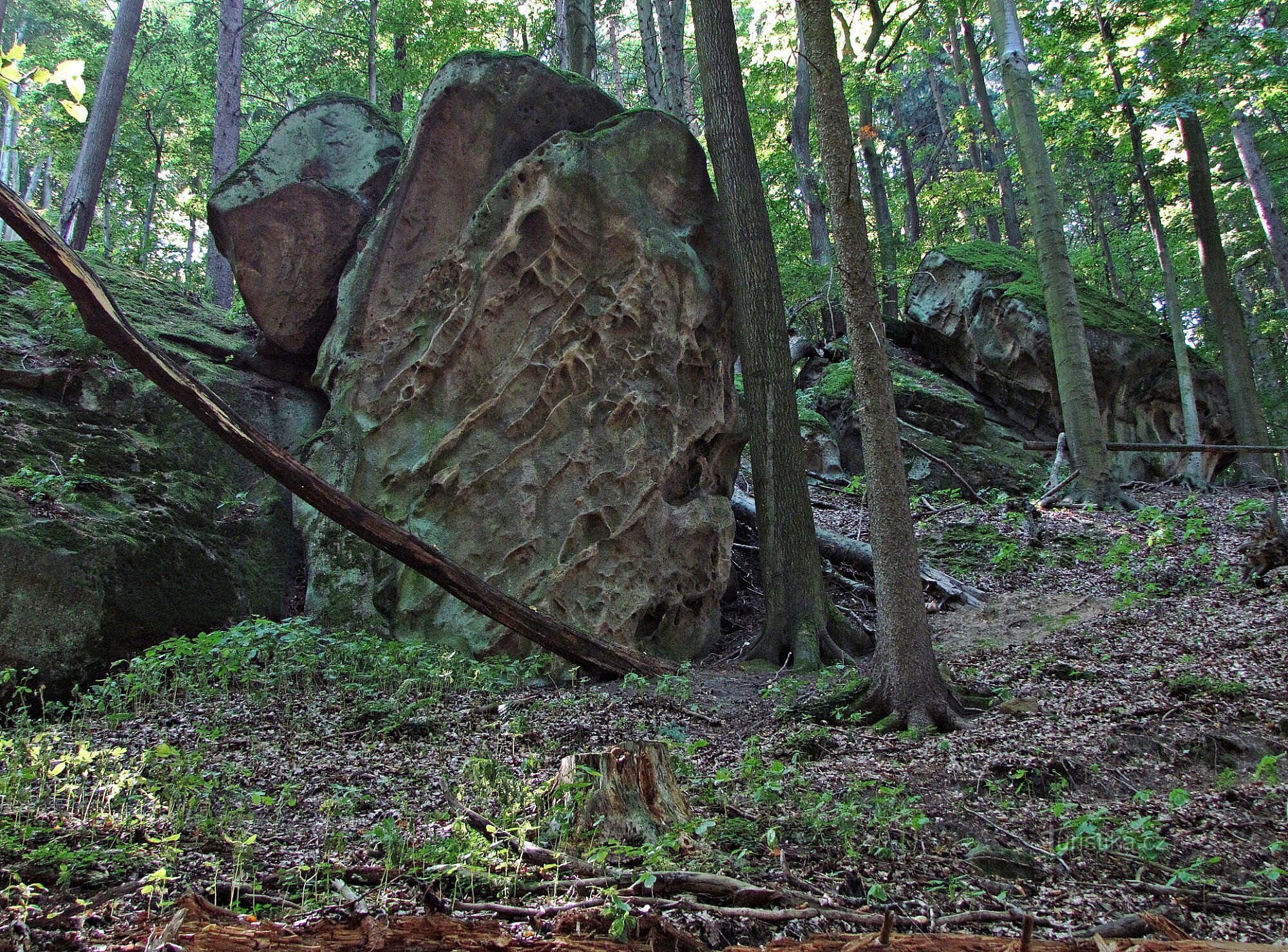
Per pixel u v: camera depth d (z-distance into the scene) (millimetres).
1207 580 10695
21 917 3455
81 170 14555
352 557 9773
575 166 10070
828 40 7656
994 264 19156
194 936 3211
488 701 7945
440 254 10438
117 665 7801
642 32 16828
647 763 4789
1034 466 16750
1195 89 16516
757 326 10430
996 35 15453
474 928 3400
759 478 10320
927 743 6789
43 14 28891
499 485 9750
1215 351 31219
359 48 23047
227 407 7027
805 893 4113
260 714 7102
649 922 3516
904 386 17344
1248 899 4441
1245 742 6539
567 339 10062
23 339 9938
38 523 7824
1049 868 4922
